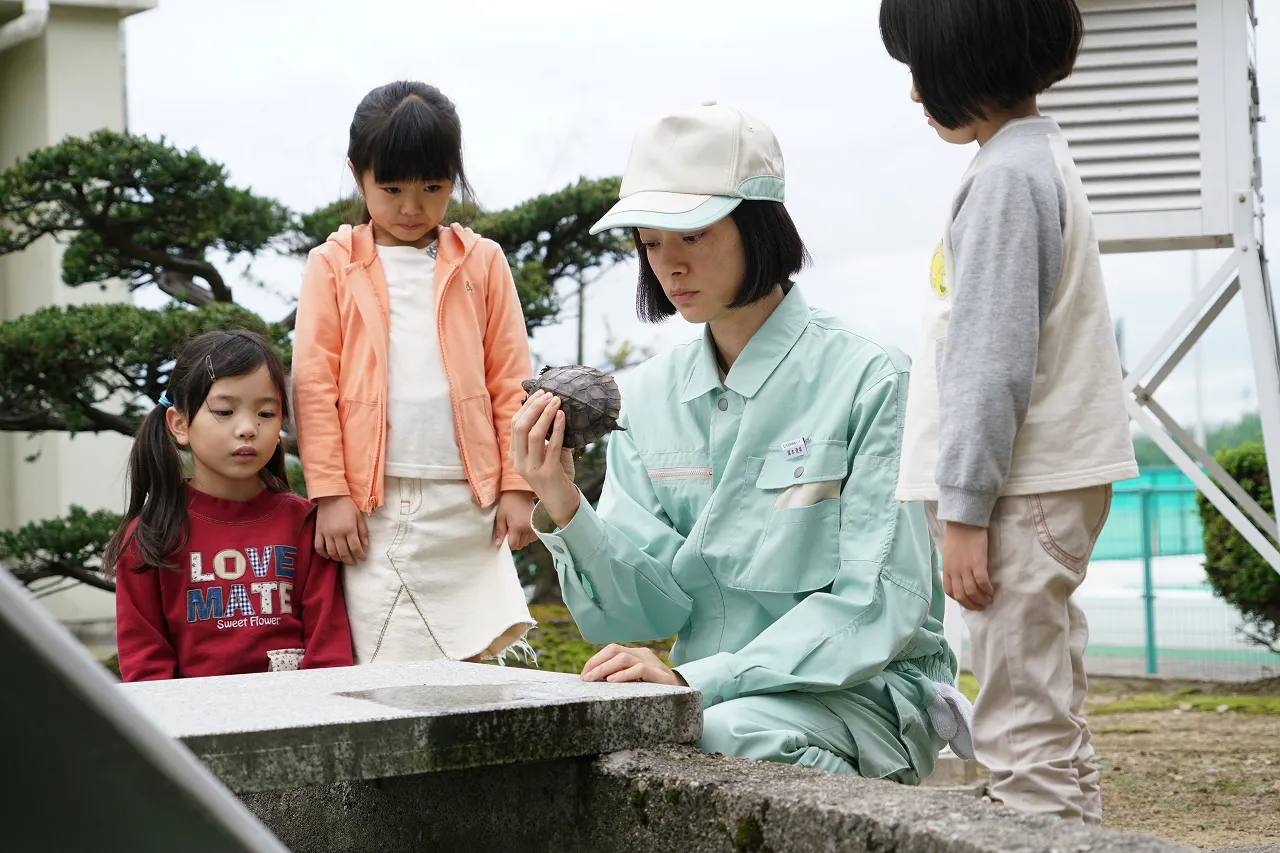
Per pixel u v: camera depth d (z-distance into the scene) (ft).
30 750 2.29
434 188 9.64
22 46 30.68
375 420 9.39
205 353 9.02
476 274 9.98
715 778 4.73
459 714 4.87
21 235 21.61
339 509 9.23
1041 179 6.33
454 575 9.47
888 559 6.72
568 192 20.81
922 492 6.40
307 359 9.49
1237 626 24.41
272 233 20.95
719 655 6.63
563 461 6.96
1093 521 6.31
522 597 9.73
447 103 9.89
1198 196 14.02
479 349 9.84
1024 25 6.42
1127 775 13.37
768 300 7.38
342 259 9.77
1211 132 13.97
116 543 9.04
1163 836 10.41
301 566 9.27
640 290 7.87
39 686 2.26
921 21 6.63
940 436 6.17
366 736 4.69
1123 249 14.57
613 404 6.82
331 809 6.63
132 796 2.35
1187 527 28.68
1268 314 13.84
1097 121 14.30
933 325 6.64
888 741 6.88
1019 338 6.07
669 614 7.33
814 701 6.70
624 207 7.00
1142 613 28.76
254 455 9.00
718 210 6.81
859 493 6.89
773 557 7.00
